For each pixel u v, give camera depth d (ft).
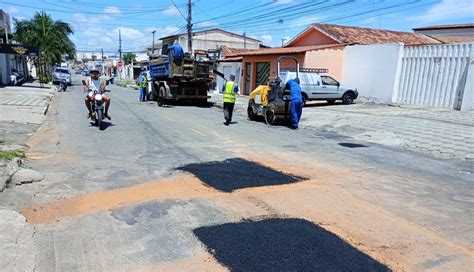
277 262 12.37
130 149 29.22
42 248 13.16
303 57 68.18
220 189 19.72
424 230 15.06
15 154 25.31
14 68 131.95
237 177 21.91
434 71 55.62
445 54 53.98
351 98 65.98
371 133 37.42
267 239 13.99
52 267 11.97
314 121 46.98
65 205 17.22
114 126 41.06
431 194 19.56
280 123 46.55
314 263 12.33
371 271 11.94
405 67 59.93
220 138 34.99
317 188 20.16
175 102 72.28
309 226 15.19
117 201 17.83
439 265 12.42
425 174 23.52
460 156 28.32
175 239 14.01
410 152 30.22
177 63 64.18
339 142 34.37
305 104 65.67
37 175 21.21
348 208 17.29
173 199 18.16
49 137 33.50
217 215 16.26
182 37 153.28
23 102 61.41
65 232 14.48
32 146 29.43
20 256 12.21
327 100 65.31
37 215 16.02
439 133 36.19
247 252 13.02
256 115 48.98
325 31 77.10
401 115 48.96
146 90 77.51
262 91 46.78
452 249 13.53
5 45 91.97
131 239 13.99
